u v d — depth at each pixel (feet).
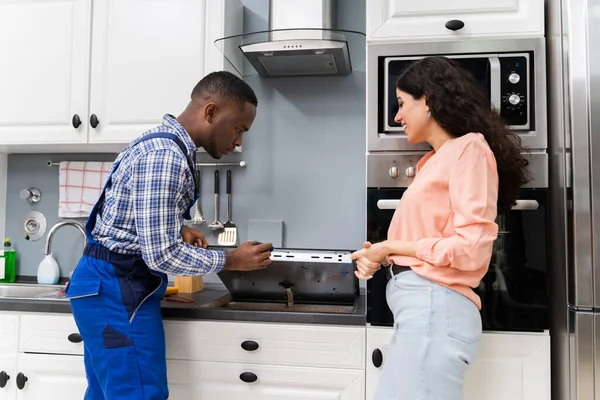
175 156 4.05
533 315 4.60
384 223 4.80
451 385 3.67
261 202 6.82
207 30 6.06
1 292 6.89
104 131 6.19
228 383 4.91
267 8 6.95
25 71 6.36
